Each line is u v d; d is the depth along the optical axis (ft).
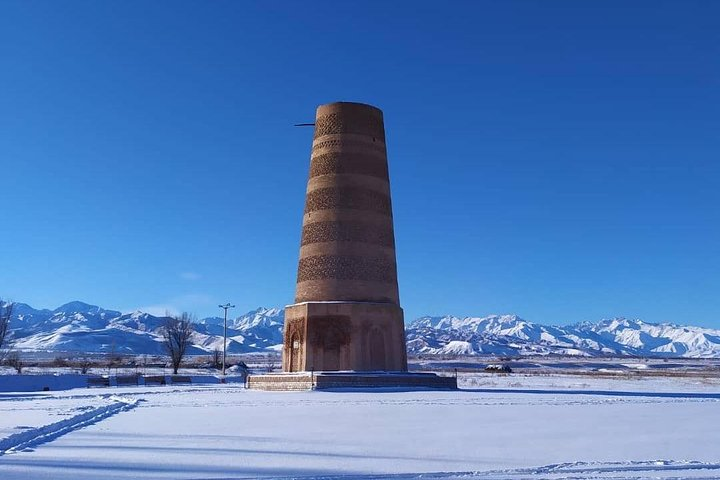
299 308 170.30
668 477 48.44
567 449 61.00
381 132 183.62
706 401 127.03
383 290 172.04
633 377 289.53
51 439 68.18
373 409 105.29
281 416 93.40
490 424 82.58
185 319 342.23
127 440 67.10
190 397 139.64
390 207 181.78
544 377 282.97
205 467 51.37
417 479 47.73
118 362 498.28
